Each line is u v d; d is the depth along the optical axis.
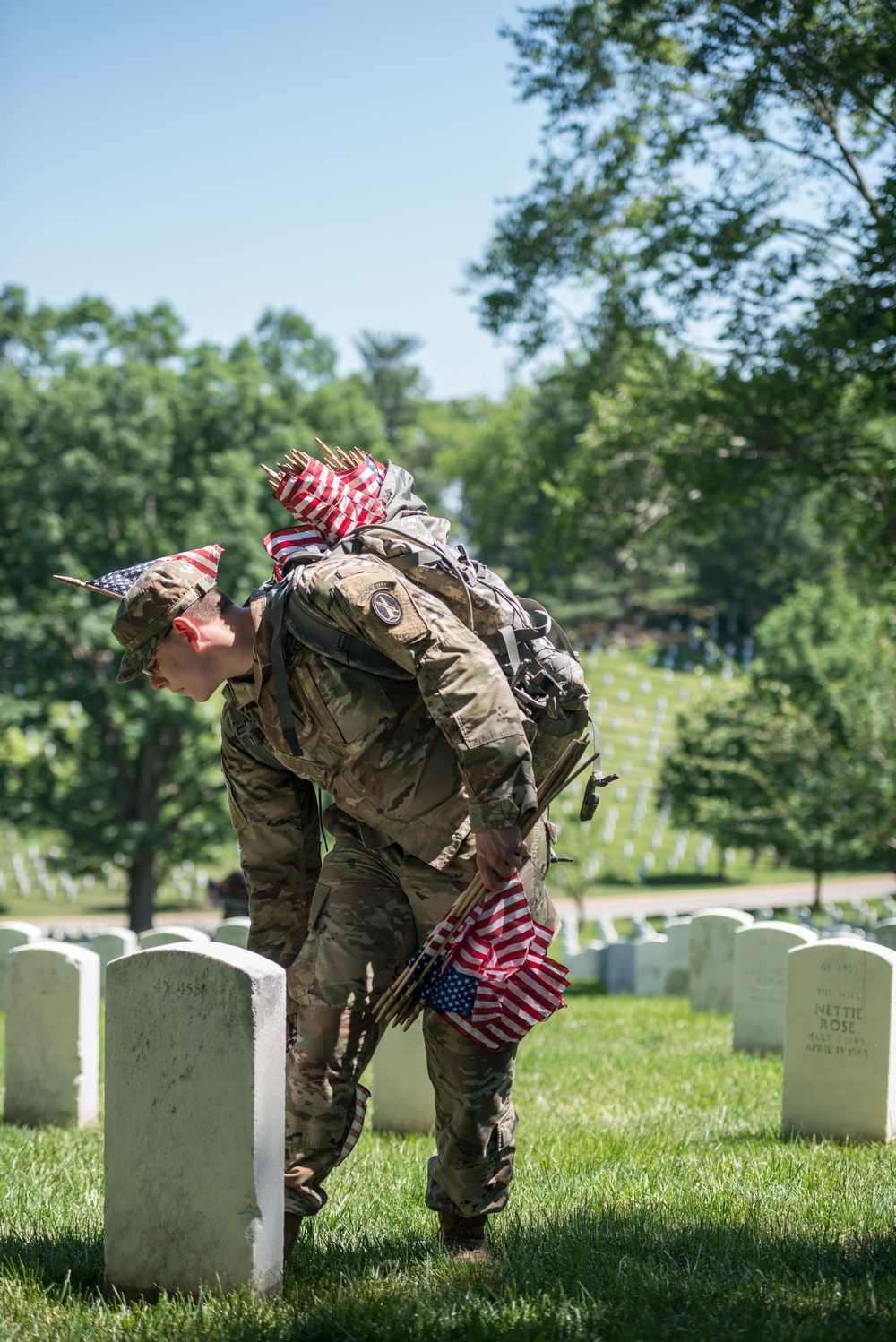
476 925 3.15
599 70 18.80
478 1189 3.47
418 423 78.00
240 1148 3.10
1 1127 6.81
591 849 39.25
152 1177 3.21
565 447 24.42
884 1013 5.82
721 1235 3.76
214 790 29.97
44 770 29.48
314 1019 3.26
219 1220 3.12
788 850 31.00
